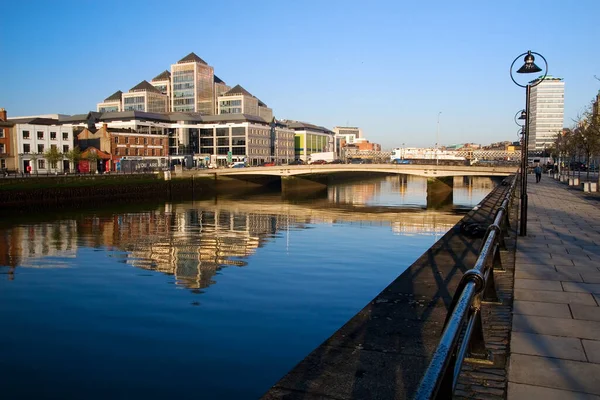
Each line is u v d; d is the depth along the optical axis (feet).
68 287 65.87
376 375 17.49
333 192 286.46
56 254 92.68
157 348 42.52
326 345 20.29
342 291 61.52
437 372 9.56
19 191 180.86
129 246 101.71
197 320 50.31
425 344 20.29
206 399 33.12
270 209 185.57
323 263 80.79
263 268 76.89
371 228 129.90
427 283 30.68
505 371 17.29
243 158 395.96
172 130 391.04
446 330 11.62
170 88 472.85
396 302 26.43
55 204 195.93
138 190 237.86
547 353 18.85
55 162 253.85
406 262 81.56
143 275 73.10
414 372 17.70
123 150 318.65
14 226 134.62
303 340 43.93
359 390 16.42
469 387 16.03
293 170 266.16
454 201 219.61
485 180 464.65
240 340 44.04
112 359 40.42
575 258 37.76
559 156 270.26
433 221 146.10
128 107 451.94
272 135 444.96
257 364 38.63
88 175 220.02
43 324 49.93
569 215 69.15
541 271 33.19
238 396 33.45
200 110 465.88
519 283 29.84
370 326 22.56
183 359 39.99
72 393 34.76
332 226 134.41
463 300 13.91
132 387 35.24
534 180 197.57
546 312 24.09
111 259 87.15
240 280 68.33
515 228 55.88
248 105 460.14
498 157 623.36
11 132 254.47
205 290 62.90
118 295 61.31
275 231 123.95
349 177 439.22
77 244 104.53
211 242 106.42
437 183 239.09
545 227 56.08
